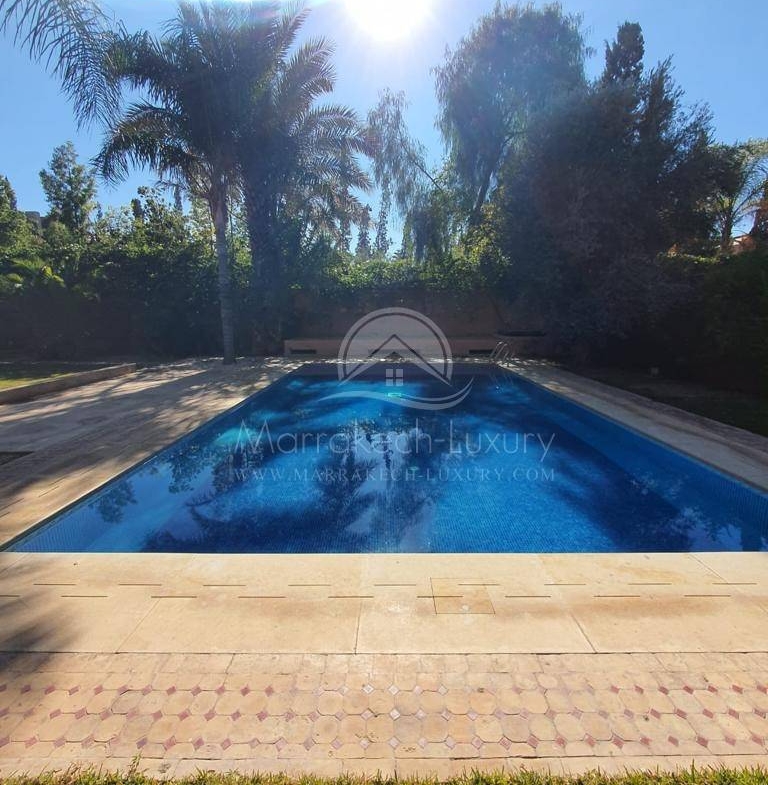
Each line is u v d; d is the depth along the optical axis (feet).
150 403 24.09
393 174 52.80
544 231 34.42
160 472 16.58
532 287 35.94
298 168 39.93
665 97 33.14
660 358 34.17
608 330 32.65
